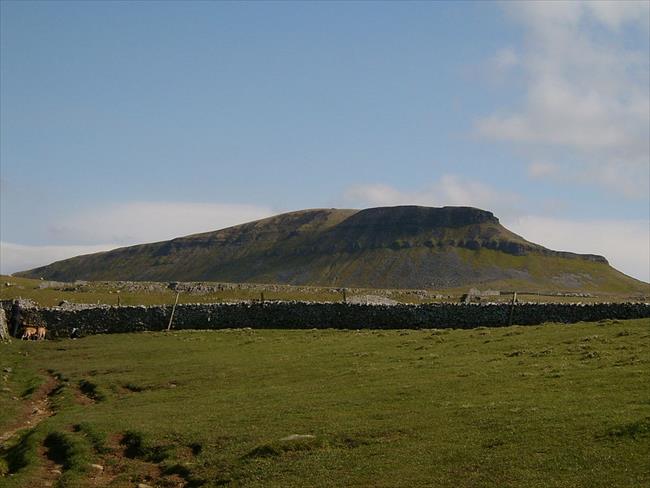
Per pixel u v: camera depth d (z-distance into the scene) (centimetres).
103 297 11281
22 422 4275
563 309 6712
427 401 3516
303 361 5181
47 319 8144
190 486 2841
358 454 2828
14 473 3228
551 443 2650
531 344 4919
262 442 3083
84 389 5034
